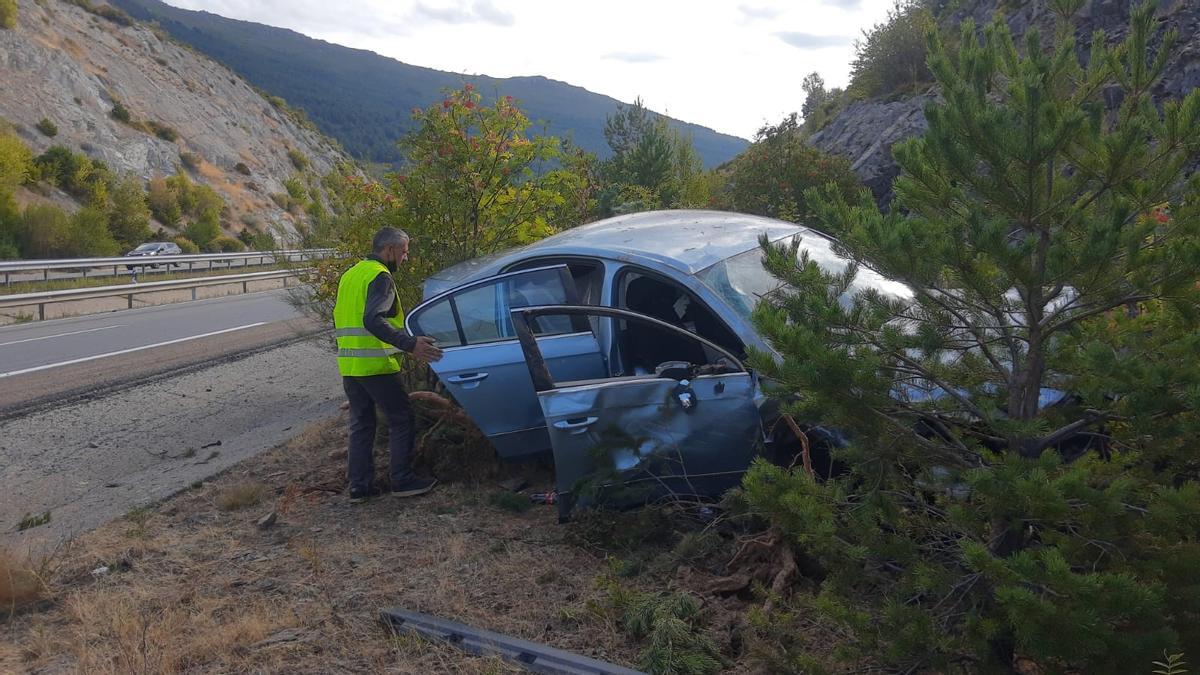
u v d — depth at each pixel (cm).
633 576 447
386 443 711
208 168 8556
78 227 4559
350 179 864
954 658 325
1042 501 283
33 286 2623
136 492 655
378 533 527
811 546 390
